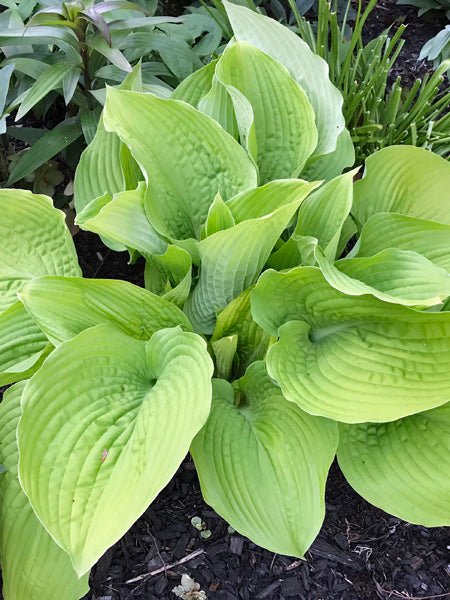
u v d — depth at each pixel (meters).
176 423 0.57
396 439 0.71
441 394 0.61
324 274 0.60
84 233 1.07
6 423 0.73
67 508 0.55
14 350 0.74
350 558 0.76
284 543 0.61
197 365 0.60
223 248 0.68
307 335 0.71
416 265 0.66
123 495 0.54
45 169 1.06
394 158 0.81
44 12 0.82
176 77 1.08
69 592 0.65
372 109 1.02
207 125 0.75
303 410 0.66
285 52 0.87
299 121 0.81
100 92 0.91
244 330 0.77
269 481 0.63
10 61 0.92
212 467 0.63
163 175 0.76
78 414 0.60
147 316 0.71
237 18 0.88
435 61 1.21
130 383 0.65
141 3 1.10
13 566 0.66
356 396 0.63
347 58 1.00
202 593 0.73
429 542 0.79
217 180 0.78
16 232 0.77
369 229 0.76
